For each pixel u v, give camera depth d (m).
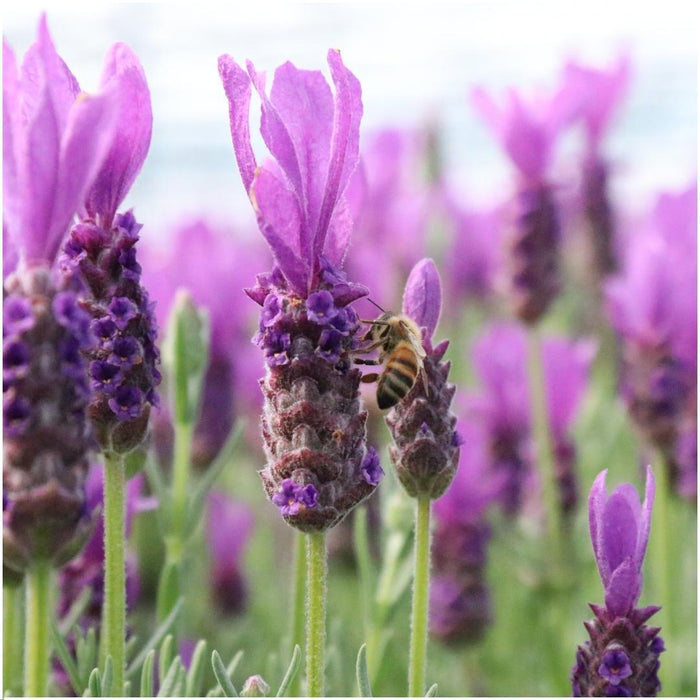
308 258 0.29
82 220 0.29
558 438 0.54
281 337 0.29
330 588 0.57
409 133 0.95
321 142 0.29
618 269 0.69
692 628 0.54
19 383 0.27
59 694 0.36
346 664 0.49
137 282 0.29
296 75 0.29
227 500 0.54
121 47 0.29
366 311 0.52
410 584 0.49
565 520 0.52
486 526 0.50
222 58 0.29
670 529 0.54
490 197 1.00
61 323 0.27
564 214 0.68
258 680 0.30
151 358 0.30
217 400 0.54
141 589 0.46
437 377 0.31
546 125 0.53
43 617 0.27
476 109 0.55
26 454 0.27
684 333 0.48
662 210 0.53
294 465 0.29
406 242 0.74
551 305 0.52
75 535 0.27
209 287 0.54
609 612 0.30
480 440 0.51
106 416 0.29
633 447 0.69
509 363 0.57
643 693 0.30
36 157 0.27
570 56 0.65
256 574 0.66
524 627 0.59
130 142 0.29
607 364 0.69
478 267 0.88
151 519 0.47
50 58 0.28
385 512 0.39
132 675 0.36
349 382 0.29
